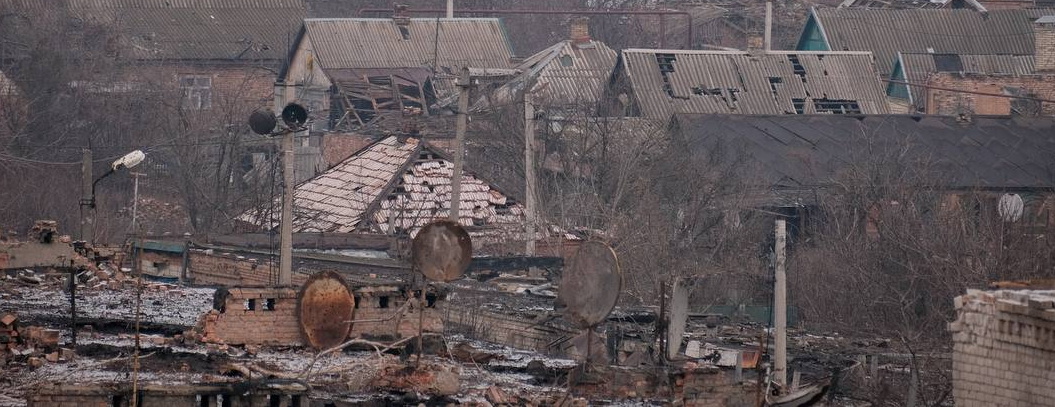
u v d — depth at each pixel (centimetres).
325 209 8262
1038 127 9938
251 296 3831
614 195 8494
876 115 9938
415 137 8719
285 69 13312
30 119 10719
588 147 9338
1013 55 13812
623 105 11288
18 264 4991
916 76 13438
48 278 4962
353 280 4691
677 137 9425
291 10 15050
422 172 8362
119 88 11719
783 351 4822
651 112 11269
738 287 7119
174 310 4441
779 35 15575
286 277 5197
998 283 4028
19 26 12306
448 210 8156
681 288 3878
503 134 9825
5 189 9281
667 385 3406
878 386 4678
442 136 10662
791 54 12162
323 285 3775
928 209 8194
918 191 8450
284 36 14750
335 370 3422
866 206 8169
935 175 9044
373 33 13388
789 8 15988
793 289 7019
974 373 3612
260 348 3769
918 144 9631
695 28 15838
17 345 3588
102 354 3631
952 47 13825
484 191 8319
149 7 14675
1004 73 13475
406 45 13400
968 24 14000
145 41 14362
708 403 3406
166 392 3109
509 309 5084
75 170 10000
